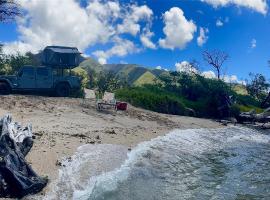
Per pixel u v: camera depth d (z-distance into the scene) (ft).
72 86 109.40
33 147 45.47
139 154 54.29
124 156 50.93
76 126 66.28
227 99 151.43
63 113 78.43
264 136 106.11
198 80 167.43
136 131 74.38
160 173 46.78
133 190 37.81
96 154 48.39
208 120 129.80
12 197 31.45
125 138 64.44
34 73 103.14
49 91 107.24
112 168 44.14
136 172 44.68
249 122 142.31
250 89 236.02
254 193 43.27
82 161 43.91
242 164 59.98
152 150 58.90
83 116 79.05
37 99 92.68
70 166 41.04
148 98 127.44
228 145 79.82
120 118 87.04
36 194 32.50
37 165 39.17
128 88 148.87
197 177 47.85
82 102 99.09
